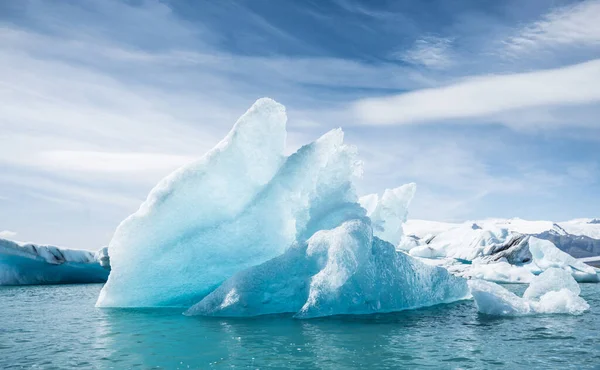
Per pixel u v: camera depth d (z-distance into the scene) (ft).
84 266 70.03
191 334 22.47
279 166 35.22
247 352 18.63
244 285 28.71
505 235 81.00
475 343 20.30
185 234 32.81
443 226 119.34
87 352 19.08
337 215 34.81
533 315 28.63
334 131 36.40
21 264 65.87
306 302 27.91
